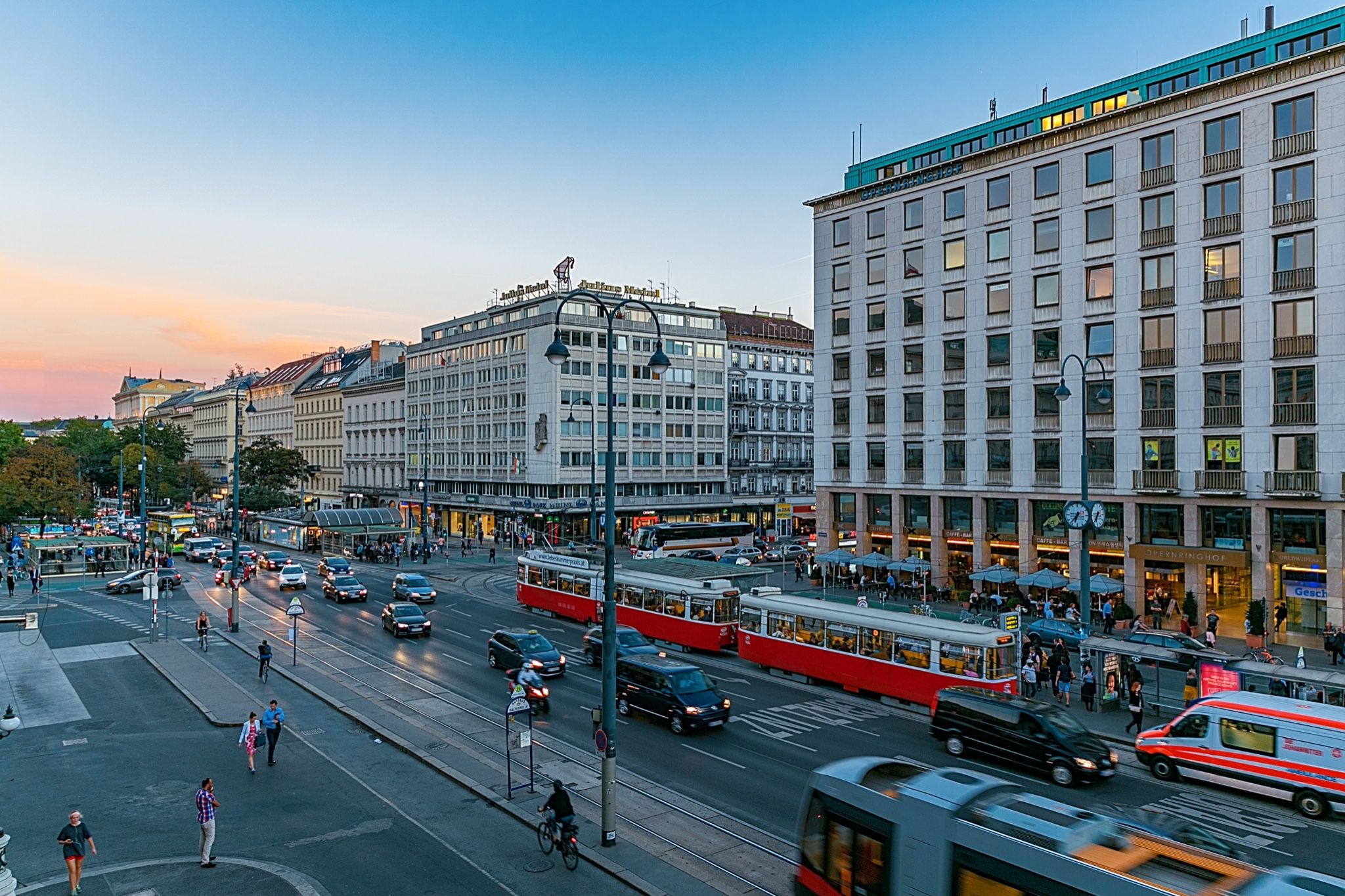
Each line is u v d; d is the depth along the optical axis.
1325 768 18.17
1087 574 29.86
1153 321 43.19
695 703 24.52
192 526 83.75
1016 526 48.62
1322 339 37.59
